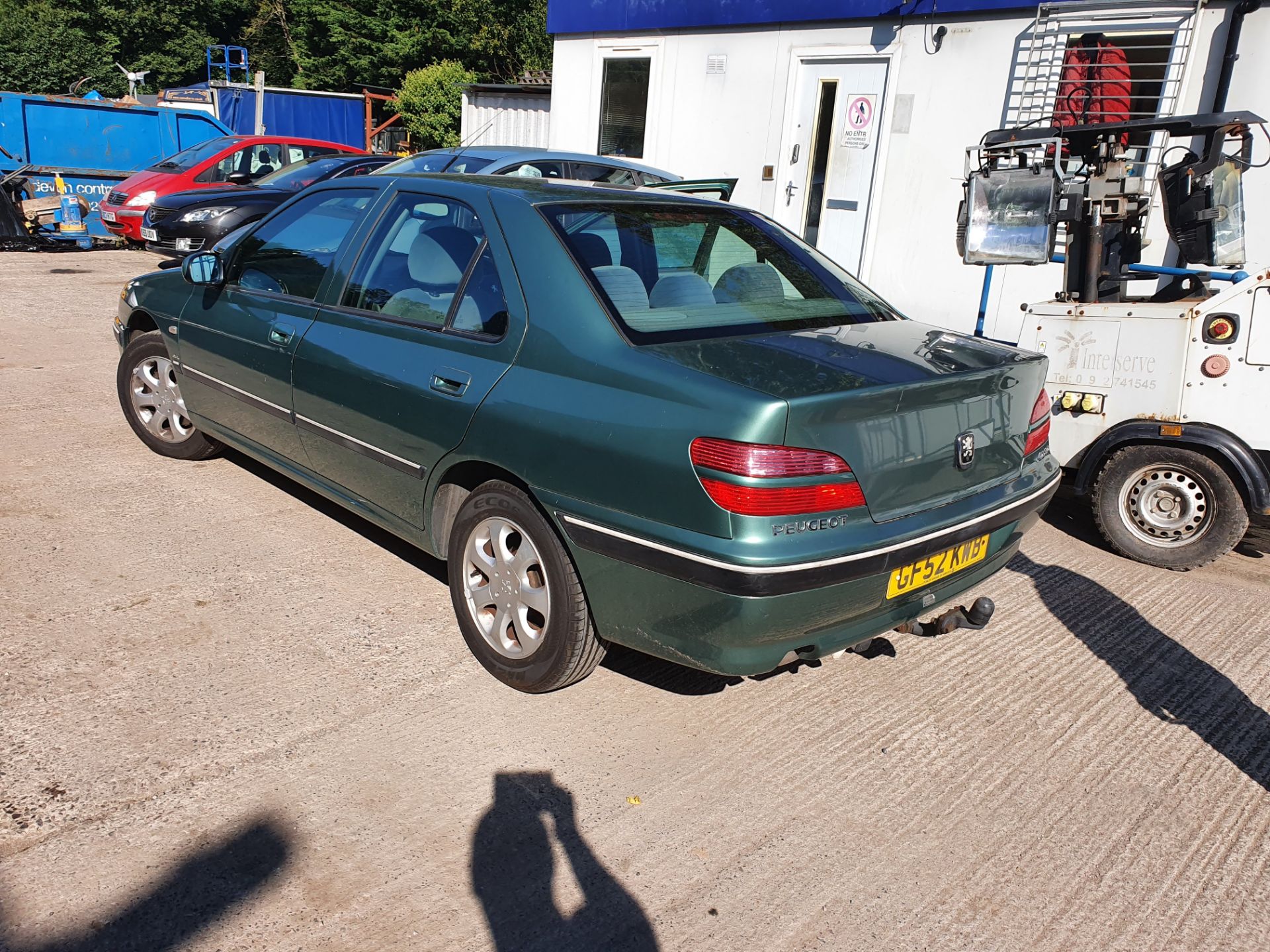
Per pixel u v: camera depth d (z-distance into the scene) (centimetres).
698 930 243
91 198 1509
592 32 1126
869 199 923
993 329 855
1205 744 340
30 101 1461
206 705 318
